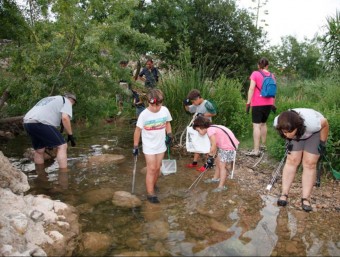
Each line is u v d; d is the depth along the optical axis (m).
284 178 4.96
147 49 11.17
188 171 6.50
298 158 4.82
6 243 3.46
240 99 8.77
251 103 7.16
